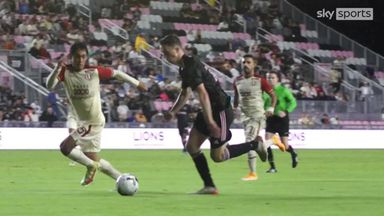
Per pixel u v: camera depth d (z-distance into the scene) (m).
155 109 72.12
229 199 22.59
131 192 23.42
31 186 28.48
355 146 74.81
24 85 68.88
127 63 77.50
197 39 89.56
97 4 88.62
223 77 78.62
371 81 85.12
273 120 41.03
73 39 80.62
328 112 75.38
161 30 89.62
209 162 48.81
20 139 63.97
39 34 78.69
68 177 34.00
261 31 95.62
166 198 22.77
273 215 18.30
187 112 68.75
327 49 97.00
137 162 47.62
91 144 24.53
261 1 99.25
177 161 48.94
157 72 77.75
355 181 32.28
